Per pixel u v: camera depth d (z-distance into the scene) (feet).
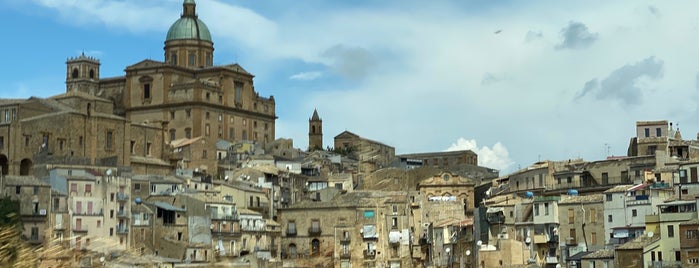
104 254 270.05
